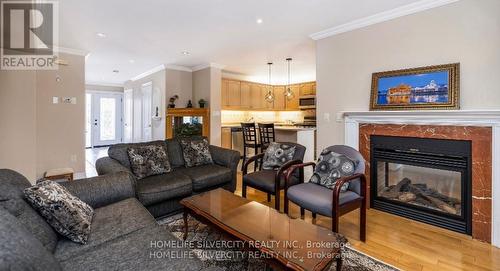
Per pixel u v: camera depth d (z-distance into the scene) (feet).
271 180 9.72
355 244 7.78
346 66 11.12
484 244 7.78
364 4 9.06
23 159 9.11
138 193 8.32
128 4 8.99
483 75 7.95
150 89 21.66
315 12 9.71
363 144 10.64
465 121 8.05
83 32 11.78
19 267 2.83
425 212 9.21
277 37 12.66
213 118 19.03
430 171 9.57
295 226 6.01
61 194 5.46
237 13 9.82
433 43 8.84
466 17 8.20
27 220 4.70
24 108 9.13
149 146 10.50
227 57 16.75
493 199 7.73
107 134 29.66
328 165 8.87
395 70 9.68
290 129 16.30
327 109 11.82
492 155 7.73
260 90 25.32
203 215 6.73
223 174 10.96
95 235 5.32
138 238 5.24
